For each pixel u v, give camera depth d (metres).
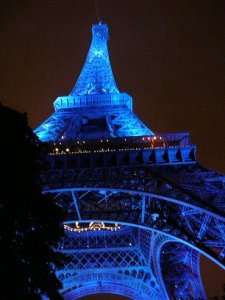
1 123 33.91
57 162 65.69
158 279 85.75
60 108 100.19
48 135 90.88
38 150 37.25
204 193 55.53
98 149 71.56
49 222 33.72
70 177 62.56
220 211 50.94
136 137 72.12
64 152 70.62
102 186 58.91
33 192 33.53
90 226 96.44
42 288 30.91
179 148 66.19
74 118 96.75
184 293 83.06
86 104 100.75
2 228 29.84
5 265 28.16
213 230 54.00
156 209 60.91
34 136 37.44
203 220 57.44
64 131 91.31
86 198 71.75
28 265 30.50
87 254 93.25
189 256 83.56
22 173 33.38
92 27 133.12
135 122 91.75
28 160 34.84
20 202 32.03
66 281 90.62
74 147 71.56
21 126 35.50
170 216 61.06
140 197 67.12
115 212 63.81
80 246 93.88
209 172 62.00
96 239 95.12
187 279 84.25
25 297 28.11
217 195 54.91
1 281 27.16
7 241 29.55
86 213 63.59
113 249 92.62
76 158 65.81
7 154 32.91
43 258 31.70
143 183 60.22
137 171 63.53
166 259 85.94
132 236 94.56
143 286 89.56
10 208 31.12
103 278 90.62
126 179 61.81
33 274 30.66
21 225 31.92
